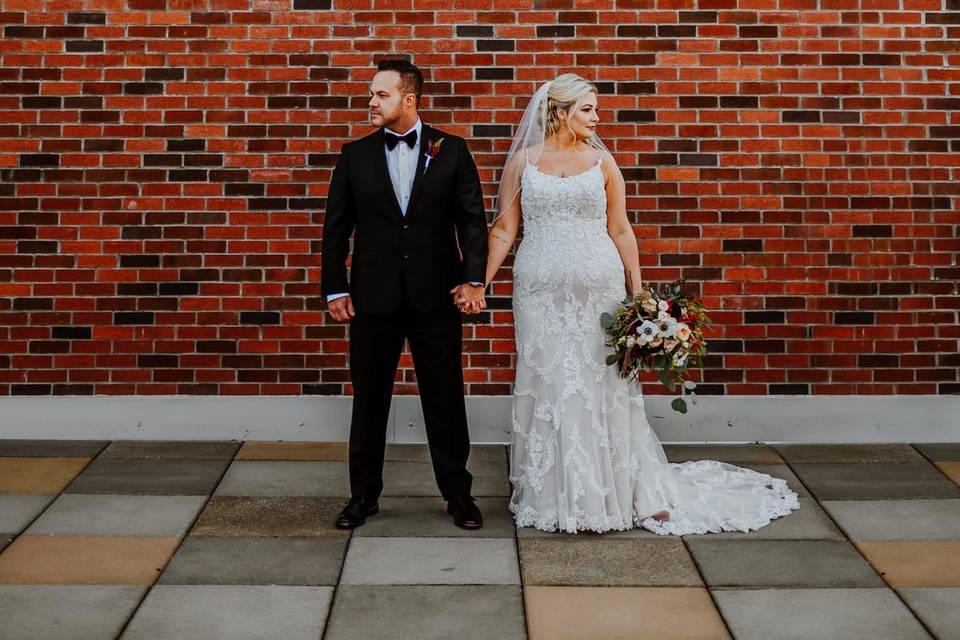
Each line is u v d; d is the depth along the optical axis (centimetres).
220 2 588
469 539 454
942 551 439
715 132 594
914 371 602
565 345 469
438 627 367
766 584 405
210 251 593
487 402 600
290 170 593
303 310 597
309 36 589
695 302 477
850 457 576
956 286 600
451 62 590
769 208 596
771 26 593
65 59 588
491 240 489
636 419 485
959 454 579
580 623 371
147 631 361
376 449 474
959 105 596
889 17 593
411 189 463
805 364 601
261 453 577
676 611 381
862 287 599
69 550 435
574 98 472
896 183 597
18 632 358
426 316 464
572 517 458
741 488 512
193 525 467
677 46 591
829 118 595
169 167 591
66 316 594
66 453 571
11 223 591
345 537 454
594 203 471
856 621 372
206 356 597
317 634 361
